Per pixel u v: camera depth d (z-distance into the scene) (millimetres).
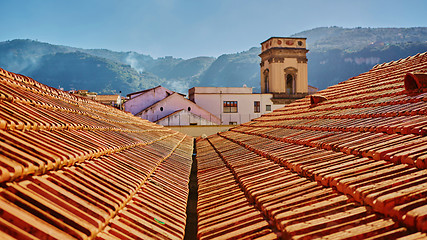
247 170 6570
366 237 2682
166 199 5473
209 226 4461
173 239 4051
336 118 9188
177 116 47062
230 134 16297
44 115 5684
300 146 7086
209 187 6539
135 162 6555
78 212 3154
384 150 4258
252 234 3666
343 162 4723
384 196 3051
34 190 3039
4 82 6605
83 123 7156
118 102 52812
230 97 56469
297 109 16172
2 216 2418
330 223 3094
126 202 4406
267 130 12242
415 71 11031
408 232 2566
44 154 3627
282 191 4551
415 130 4703
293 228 3193
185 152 12555
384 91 10305
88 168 4543
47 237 2469
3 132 3578
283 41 59812
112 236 3311
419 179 3252
